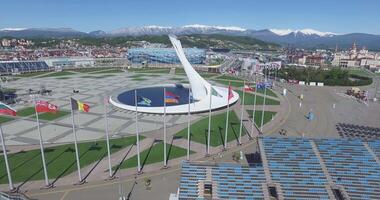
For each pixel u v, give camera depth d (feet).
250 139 265.95
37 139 261.03
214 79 615.57
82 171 201.57
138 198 172.55
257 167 188.24
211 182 177.78
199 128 291.99
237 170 185.57
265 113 354.54
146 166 209.97
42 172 199.93
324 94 487.61
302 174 184.24
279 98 443.73
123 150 236.84
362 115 358.64
